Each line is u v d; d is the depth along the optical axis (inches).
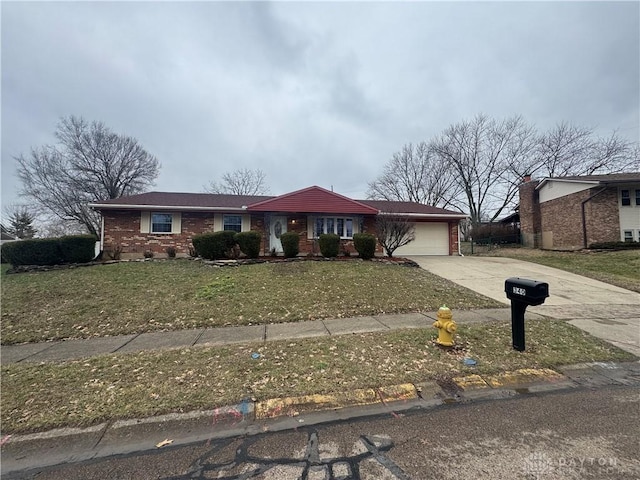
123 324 231.9
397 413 107.3
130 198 591.8
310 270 400.2
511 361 148.0
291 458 83.7
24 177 928.3
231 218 594.9
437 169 1259.2
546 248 807.7
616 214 657.0
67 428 99.6
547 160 1074.7
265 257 498.6
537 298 148.4
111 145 1038.4
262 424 101.9
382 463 80.5
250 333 203.6
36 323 236.8
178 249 565.0
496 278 411.2
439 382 128.4
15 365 155.9
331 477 75.2
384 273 400.2
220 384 126.7
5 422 102.3
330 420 103.5
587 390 123.9
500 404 112.7
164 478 77.2
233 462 82.6
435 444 88.8
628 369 144.2
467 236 1239.5
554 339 179.6
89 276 375.6
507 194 1154.7
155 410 108.1
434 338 179.0
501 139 1132.5
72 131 976.9
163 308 264.4
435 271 458.6
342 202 581.6
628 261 513.0
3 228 1146.7
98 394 119.8
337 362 147.2
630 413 105.3
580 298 310.3
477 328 199.2
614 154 981.2
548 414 105.0
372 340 178.5
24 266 422.6
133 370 142.9
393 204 760.3
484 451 85.0
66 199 968.3
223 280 349.7
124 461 84.4
